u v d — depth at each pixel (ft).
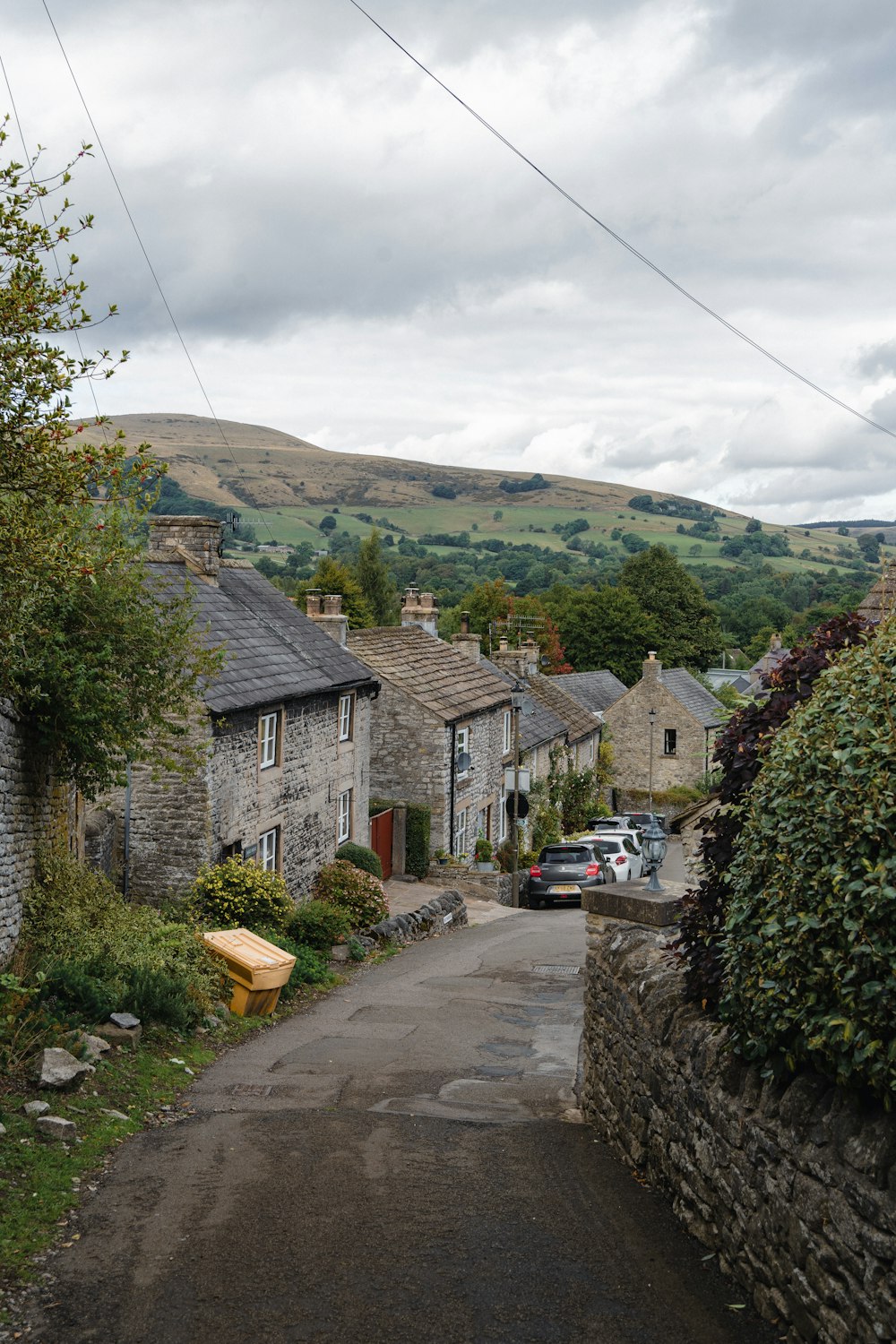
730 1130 19.86
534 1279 19.51
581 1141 28.71
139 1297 18.58
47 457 32.91
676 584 262.67
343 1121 29.99
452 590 377.50
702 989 23.43
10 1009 31.32
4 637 35.29
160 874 57.36
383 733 95.50
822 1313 16.29
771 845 19.20
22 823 39.78
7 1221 21.31
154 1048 36.94
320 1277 19.49
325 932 60.95
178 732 44.16
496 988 55.16
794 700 22.26
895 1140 15.20
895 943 15.38
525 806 114.42
